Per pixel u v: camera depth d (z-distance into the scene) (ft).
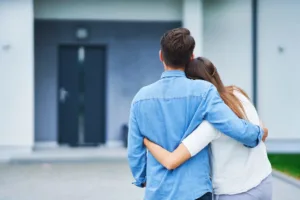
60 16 37.60
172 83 7.25
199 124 7.07
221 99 7.22
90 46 39.60
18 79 34.88
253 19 39.19
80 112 39.81
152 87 7.31
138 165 7.43
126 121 39.96
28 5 34.78
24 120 34.99
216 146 7.43
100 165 31.94
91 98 39.88
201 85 7.16
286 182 26.04
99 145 39.75
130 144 7.38
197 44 36.45
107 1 37.88
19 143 34.96
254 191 7.50
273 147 39.52
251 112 7.72
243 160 7.49
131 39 39.88
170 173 7.06
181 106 7.10
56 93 39.09
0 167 31.04
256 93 39.45
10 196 22.47
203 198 7.07
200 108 7.02
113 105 39.78
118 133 39.86
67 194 22.95
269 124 39.73
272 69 39.65
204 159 7.18
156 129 7.15
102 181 26.32
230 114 7.01
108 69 39.65
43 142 39.11
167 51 7.33
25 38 34.88
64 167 31.14
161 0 38.11
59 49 39.32
